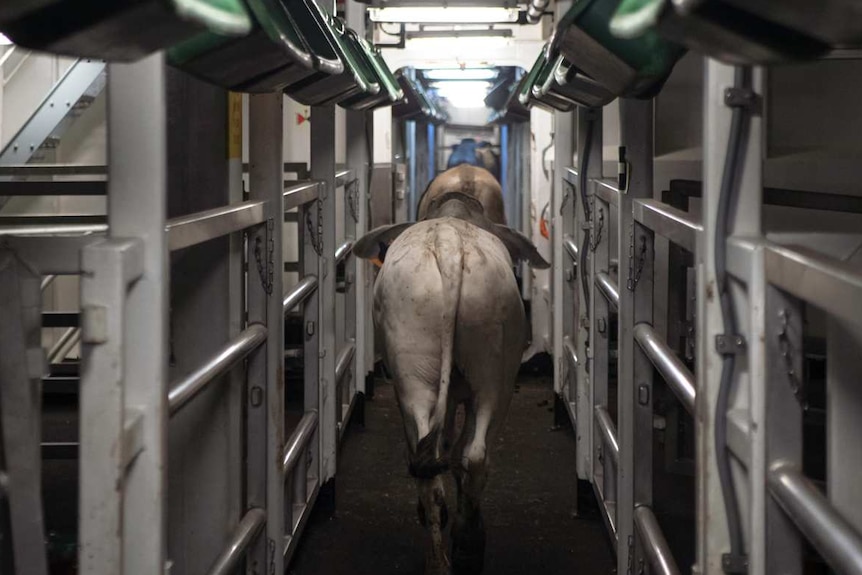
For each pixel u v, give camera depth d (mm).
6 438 1853
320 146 5078
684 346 4520
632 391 3395
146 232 1939
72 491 4785
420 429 3428
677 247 4430
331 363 5113
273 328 3453
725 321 1933
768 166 2992
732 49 1440
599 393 4746
